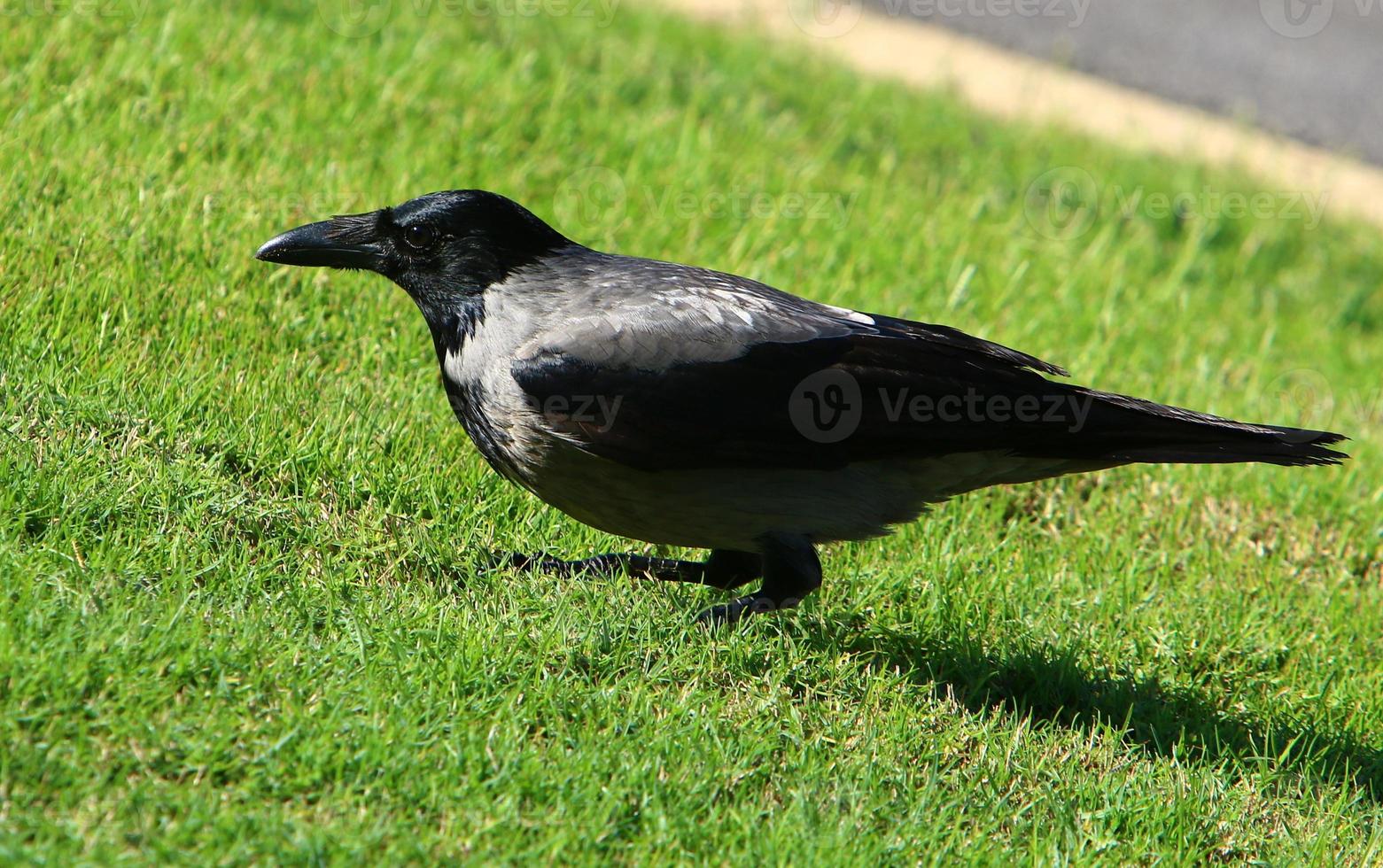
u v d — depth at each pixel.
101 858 5.54
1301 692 9.27
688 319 8.12
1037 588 9.70
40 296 9.41
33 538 7.60
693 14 22.70
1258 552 11.04
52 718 6.20
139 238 10.48
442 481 9.15
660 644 7.88
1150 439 8.21
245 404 9.12
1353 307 18.45
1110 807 7.45
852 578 9.34
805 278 13.42
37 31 13.59
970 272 13.41
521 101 15.66
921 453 8.15
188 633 6.88
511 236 8.35
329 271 11.03
